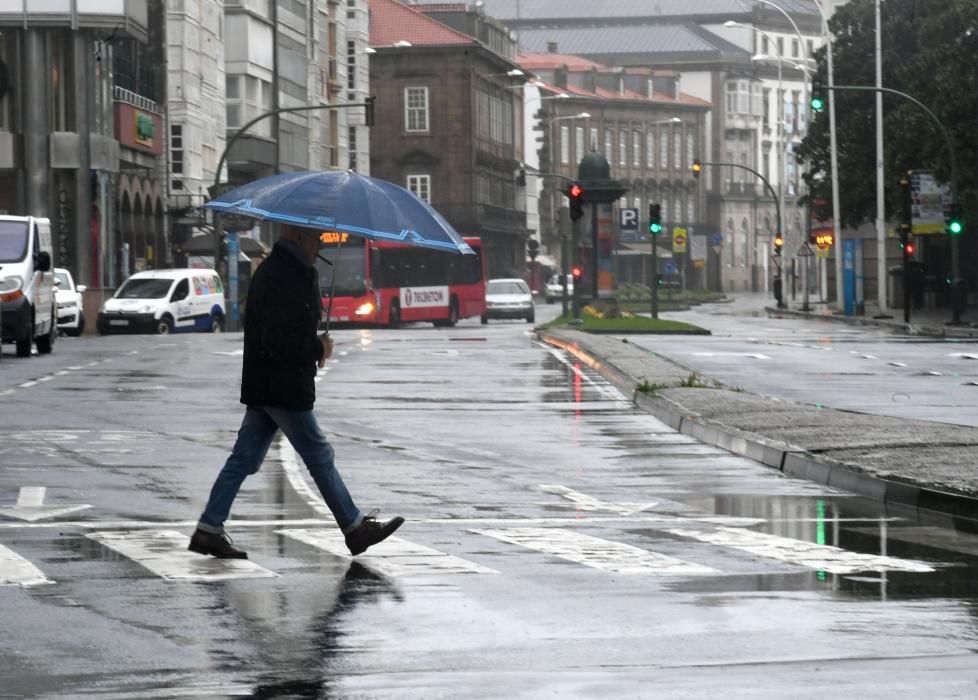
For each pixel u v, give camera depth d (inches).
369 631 740.0
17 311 2928.2
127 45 5994.1
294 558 948.0
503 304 6402.6
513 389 2322.8
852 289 5826.8
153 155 6048.2
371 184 1036.5
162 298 4571.9
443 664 675.4
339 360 2952.8
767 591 845.8
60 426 1739.7
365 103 5039.4
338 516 957.2
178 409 1951.3
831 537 1052.5
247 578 879.1
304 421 950.4
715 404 1895.9
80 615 773.9
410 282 5590.6
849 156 6870.1
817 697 613.6
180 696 620.7
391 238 1018.1
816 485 1342.3
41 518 1102.4
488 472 1407.5
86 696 620.7
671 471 1430.9
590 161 5226.4
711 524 1112.8
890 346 3607.3
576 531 1073.5
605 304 5206.7
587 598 823.7
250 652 696.4
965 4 5639.8
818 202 7229.3
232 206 1015.6
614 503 1223.5
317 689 629.9
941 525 1112.8
